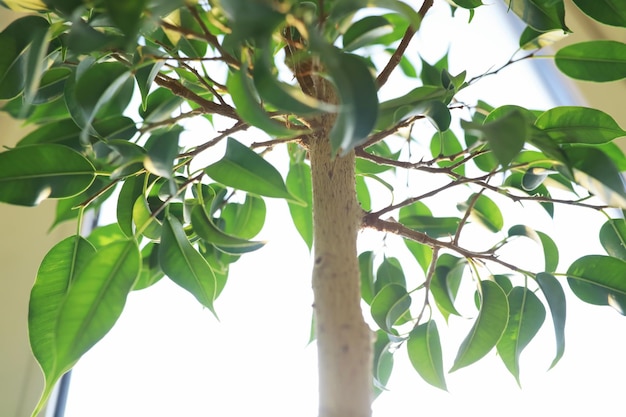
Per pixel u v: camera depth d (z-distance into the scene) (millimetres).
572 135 479
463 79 527
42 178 439
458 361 502
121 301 369
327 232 378
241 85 291
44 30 372
